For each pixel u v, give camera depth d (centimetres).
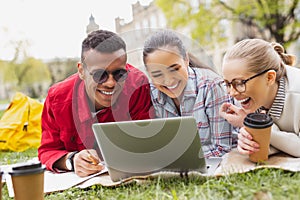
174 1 961
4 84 1038
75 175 227
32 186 167
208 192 159
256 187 157
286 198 145
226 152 224
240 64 209
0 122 397
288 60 246
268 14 897
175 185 184
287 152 214
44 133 256
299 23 882
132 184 194
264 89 214
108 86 204
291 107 219
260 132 196
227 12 961
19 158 337
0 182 167
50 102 243
